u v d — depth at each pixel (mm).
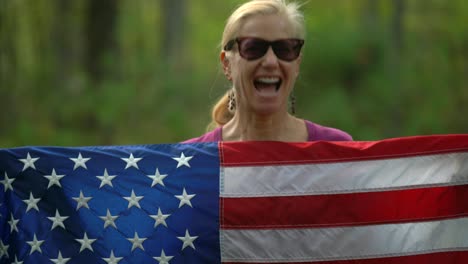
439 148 8695
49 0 33906
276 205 8586
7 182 8688
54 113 29016
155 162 8727
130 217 8602
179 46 38062
